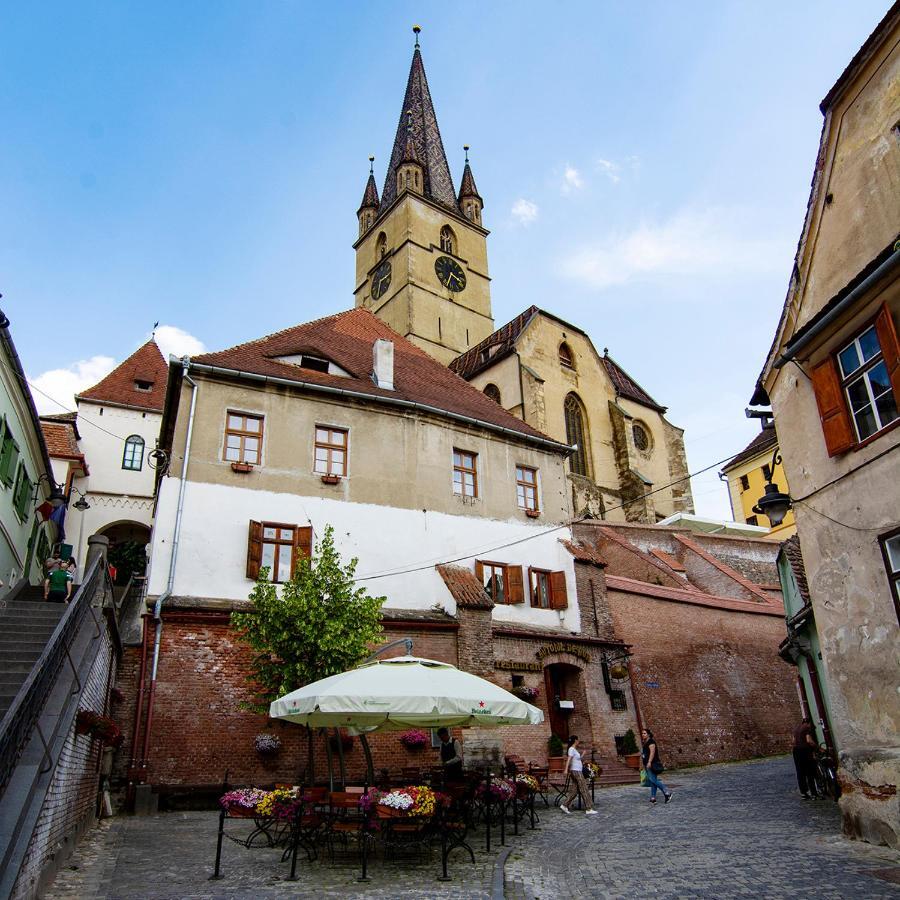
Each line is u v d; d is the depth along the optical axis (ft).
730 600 99.45
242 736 57.47
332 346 87.97
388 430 77.30
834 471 39.42
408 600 71.20
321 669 49.73
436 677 39.06
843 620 38.29
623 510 156.76
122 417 124.88
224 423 69.10
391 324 210.59
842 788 36.73
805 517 41.83
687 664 88.84
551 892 29.01
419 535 74.84
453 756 53.01
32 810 24.08
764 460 178.81
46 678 28.73
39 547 87.97
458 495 79.66
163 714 55.83
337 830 35.55
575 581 83.46
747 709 92.02
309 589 51.11
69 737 31.58
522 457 87.81
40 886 26.23
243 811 36.91
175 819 49.19
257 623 51.24
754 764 81.20
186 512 64.28
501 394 152.97
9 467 65.87
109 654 50.01
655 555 121.49
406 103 255.50
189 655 58.18
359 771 59.52
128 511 119.65
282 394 72.69
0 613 46.83
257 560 65.26
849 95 40.29
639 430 178.09
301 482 70.44
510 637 72.54
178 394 73.46
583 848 37.96
